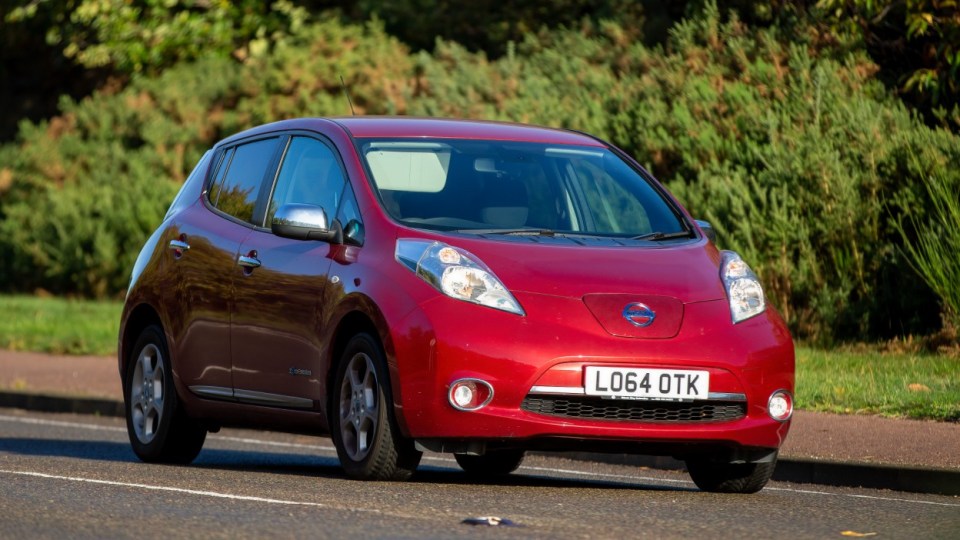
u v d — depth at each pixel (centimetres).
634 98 4550
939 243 3503
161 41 6400
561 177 2053
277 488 1786
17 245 6203
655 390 1759
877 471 2158
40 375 3853
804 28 4406
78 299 6031
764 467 1902
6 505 1616
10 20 6700
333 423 1900
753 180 3969
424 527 1459
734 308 1848
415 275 1800
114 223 6009
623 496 1819
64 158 6372
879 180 3834
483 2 6034
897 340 3622
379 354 1817
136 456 2458
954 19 4078
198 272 2181
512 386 1734
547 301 1775
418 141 2041
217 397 2138
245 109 5947
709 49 4534
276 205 2103
